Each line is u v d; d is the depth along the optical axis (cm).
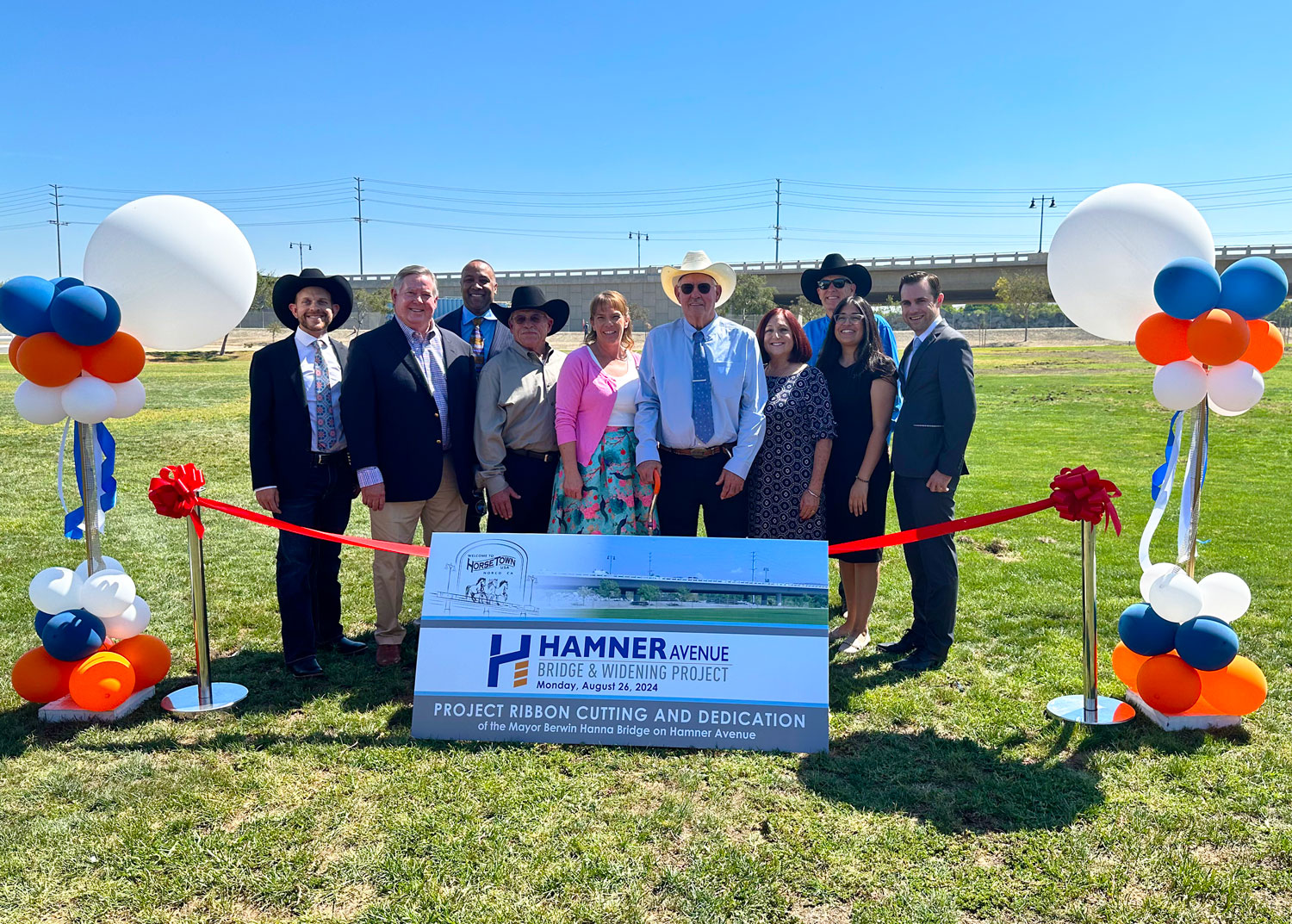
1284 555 738
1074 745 389
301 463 485
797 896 283
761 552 416
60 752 385
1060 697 442
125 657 429
